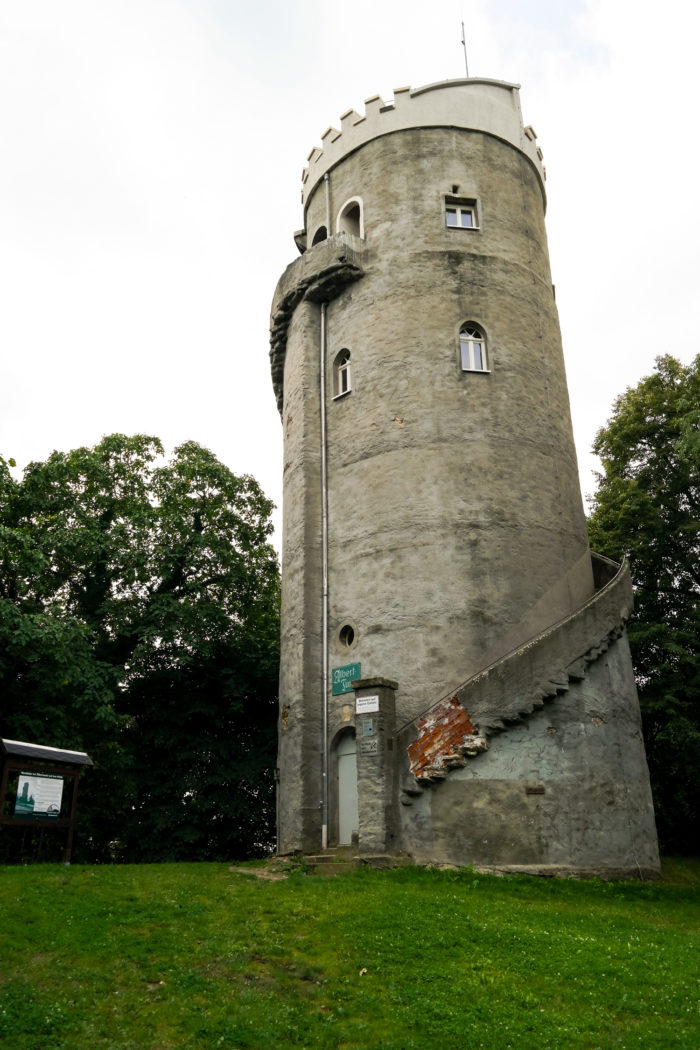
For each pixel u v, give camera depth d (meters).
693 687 23.97
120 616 27.16
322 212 25.31
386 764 17.03
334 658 20.59
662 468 28.56
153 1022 9.08
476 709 17.16
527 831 16.72
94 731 25.38
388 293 22.55
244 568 29.78
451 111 24.17
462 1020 9.25
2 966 10.04
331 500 22.02
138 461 29.70
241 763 27.77
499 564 19.92
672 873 18.84
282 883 14.38
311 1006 9.60
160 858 26.34
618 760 18.17
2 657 22.25
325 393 23.20
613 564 21.92
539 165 26.08
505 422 21.34
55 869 14.45
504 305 22.64
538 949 11.38
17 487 25.41
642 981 10.48
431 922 12.16
